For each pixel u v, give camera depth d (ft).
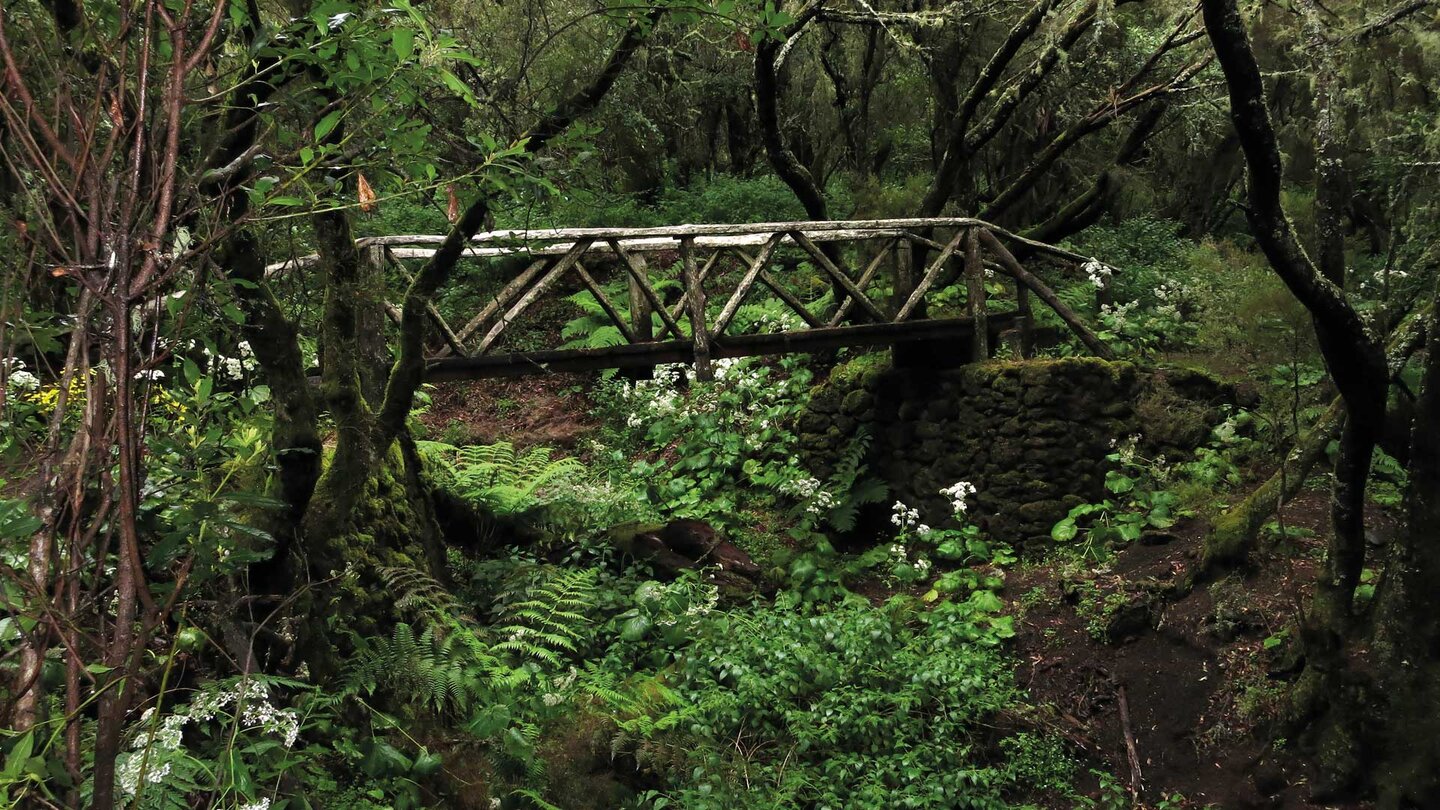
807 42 37.04
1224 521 19.51
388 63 6.68
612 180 41.22
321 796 10.79
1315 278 12.68
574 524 21.50
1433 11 18.97
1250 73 11.54
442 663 13.97
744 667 17.79
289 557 12.09
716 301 34.50
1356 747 14.47
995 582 22.02
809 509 24.25
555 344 33.55
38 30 4.97
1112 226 39.88
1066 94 34.45
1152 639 19.04
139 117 4.71
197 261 5.64
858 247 33.99
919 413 25.17
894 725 17.61
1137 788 16.71
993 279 32.99
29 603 4.74
